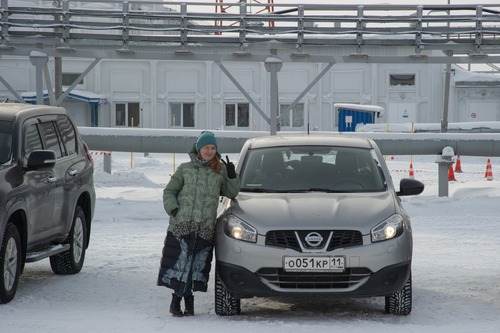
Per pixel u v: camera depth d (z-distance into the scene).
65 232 12.05
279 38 26.25
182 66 63.53
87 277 12.34
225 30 26.23
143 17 26.20
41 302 10.37
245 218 9.43
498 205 22.20
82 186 12.70
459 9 25.81
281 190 10.32
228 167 9.74
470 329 8.70
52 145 11.93
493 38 26.17
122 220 20.36
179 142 27.33
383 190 10.34
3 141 10.83
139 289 11.44
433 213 21.73
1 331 8.50
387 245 9.22
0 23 25.73
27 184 10.60
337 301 10.70
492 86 61.84
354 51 26.86
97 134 27.41
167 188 9.62
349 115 55.94
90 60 63.09
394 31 26.06
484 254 14.84
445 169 25.39
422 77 62.41
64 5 26.05
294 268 9.09
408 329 8.67
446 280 12.16
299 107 62.91
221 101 63.38
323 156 10.88
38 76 26.00
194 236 9.46
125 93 63.81
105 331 8.54
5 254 9.98
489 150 25.92
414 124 51.72
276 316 9.70
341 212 9.45
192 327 8.80
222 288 9.55
